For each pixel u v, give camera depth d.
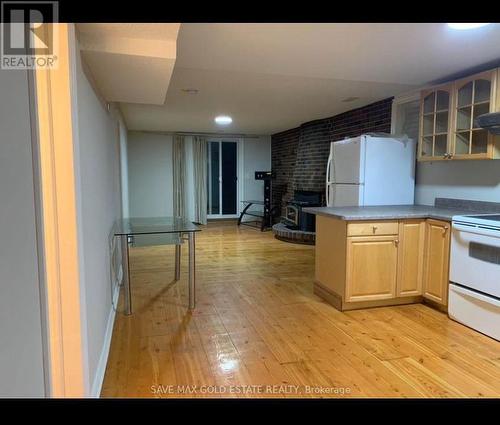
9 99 0.77
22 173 0.83
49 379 0.96
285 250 5.74
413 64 3.02
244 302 3.38
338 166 4.25
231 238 6.83
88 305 1.82
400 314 3.10
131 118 6.21
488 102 2.88
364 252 3.14
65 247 1.54
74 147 1.52
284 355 2.38
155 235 3.46
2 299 0.71
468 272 2.78
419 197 4.05
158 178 8.34
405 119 4.33
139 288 3.79
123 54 1.95
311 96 4.41
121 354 2.39
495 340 2.59
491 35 2.39
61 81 1.46
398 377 2.12
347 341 2.59
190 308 3.20
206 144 8.66
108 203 3.10
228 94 4.36
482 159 3.05
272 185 8.84
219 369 2.20
